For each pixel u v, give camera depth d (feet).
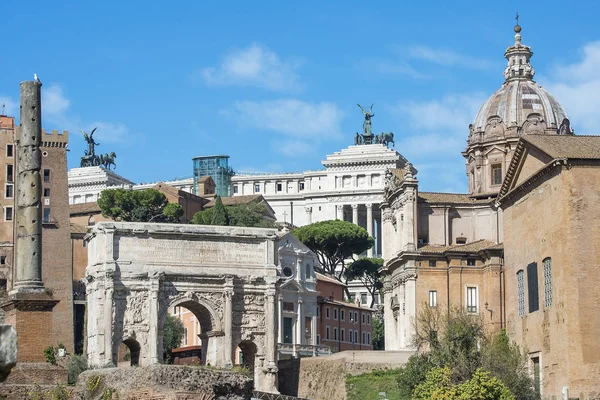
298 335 650.43
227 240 499.10
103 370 324.60
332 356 474.90
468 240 531.09
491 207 528.22
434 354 408.26
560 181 394.93
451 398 338.95
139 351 480.23
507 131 538.88
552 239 403.75
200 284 489.26
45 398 292.20
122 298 477.77
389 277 555.69
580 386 380.37
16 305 296.71
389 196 557.74
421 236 527.40
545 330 409.69
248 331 495.41
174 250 489.67
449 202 530.27
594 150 404.36
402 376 415.23
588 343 382.63
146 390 310.45
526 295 434.71
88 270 489.26
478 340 417.90
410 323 499.92
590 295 386.11
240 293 496.64
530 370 422.82
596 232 390.42
